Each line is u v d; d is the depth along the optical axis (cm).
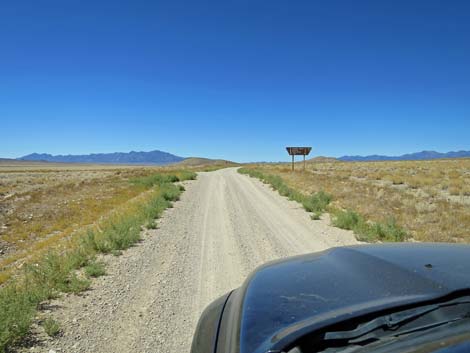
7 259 866
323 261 270
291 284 226
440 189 2136
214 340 213
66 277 624
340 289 204
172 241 935
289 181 2897
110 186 2644
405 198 1652
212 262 747
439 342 143
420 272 211
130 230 998
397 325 163
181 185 2630
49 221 1359
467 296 179
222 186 2620
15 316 439
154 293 571
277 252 821
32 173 6531
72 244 882
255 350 162
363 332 161
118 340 423
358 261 250
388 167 4812
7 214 1513
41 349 402
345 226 1077
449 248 280
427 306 173
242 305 215
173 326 458
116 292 574
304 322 172
